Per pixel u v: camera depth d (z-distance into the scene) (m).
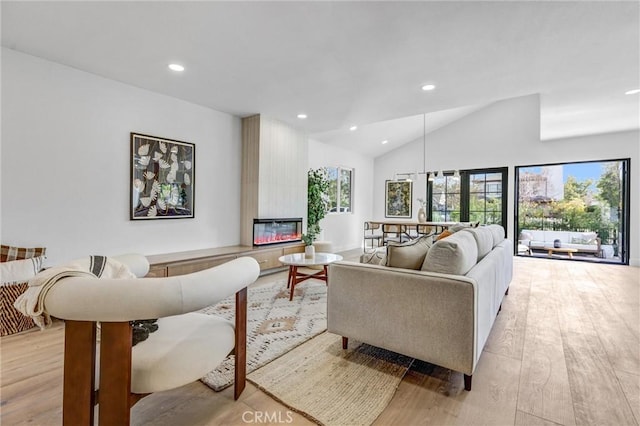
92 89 3.11
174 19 2.18
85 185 3.07
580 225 6.10
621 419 1.47
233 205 4.58
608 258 5.81
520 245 6.62
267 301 3.28
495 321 2.77
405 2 1.97
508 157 6.62
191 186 3.99
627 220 5.53
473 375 1.87
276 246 4.55
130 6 2.03
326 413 1.52
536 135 6.32
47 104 2.83
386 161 8.35
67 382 1.15
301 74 3.10
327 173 6.90
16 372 1.87
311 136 6.14
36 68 2.76
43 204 2.81
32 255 2.68
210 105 4.09
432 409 1.56
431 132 7.62
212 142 4.26
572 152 5.95
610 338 2.40
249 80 3.25
